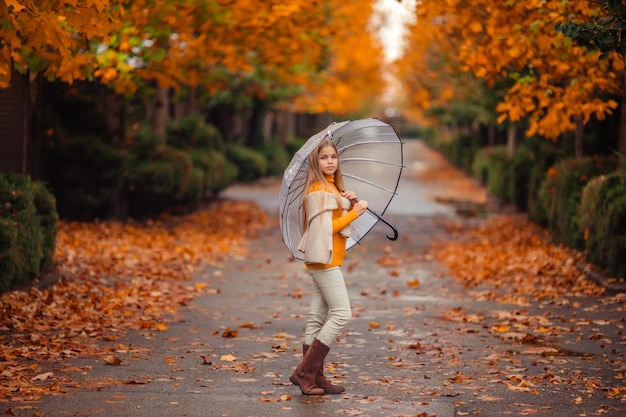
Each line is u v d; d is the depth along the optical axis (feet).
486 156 127.03
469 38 47.24
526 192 83.92
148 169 68.59
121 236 59.21
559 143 75.15
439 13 48.16
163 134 81.25
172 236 62.64
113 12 34.17
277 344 29.84
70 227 60.03
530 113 68.13
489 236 68.28
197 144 95.09
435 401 22.77
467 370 26.32
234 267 51.55
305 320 35.04
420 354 28.68
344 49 126.31
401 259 57.06
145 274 45.16
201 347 29.35
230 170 103.91
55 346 28.25
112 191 65.92
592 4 39.40
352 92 145.79
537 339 30.63
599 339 30.63
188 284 44.14
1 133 52.06
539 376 25.25
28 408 21.34
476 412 21.74
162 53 49.60
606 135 68.59
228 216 80.74
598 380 24.86
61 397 22.49
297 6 53.57
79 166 64.49
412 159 229.25
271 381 24.85
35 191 39.34
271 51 59.72
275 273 49.52
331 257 23.15
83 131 67.56
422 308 37.99
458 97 115.85
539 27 40.45
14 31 30.12
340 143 24.61
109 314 34.12
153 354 28.07
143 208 74.54
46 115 63.62
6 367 25.14
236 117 145.79
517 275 45.91
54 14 29.58
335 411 21.71
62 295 37.24
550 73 45.57
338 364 27.09
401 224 79.97
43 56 40.32
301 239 23.80
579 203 52.26
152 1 47.88
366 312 37.19
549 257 51.11
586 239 45.16
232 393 23.39
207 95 101.86
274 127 177.17
